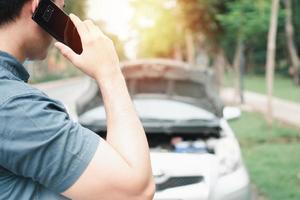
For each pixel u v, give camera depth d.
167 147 5.18
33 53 1.21
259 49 58.84
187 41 27.23
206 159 4.07
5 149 1.04
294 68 38.31
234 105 20.47
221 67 21.08
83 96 5.36
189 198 3.82
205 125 4.84
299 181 6.86
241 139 11.09
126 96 1.18
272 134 11.59
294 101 23.12
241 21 14.39
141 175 1.08
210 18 15.66
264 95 28.83
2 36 1.15
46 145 1.04
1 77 1.08
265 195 6.22
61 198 1.11
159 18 25.89
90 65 1.19
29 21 1.17
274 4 12.80
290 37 38.81
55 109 1.10
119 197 1.06
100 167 1.05
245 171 4.22
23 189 1.10
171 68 5.94
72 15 1.22
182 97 5.80
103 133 5.16
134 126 1.14
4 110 1.04
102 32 1.23
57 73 62.28
